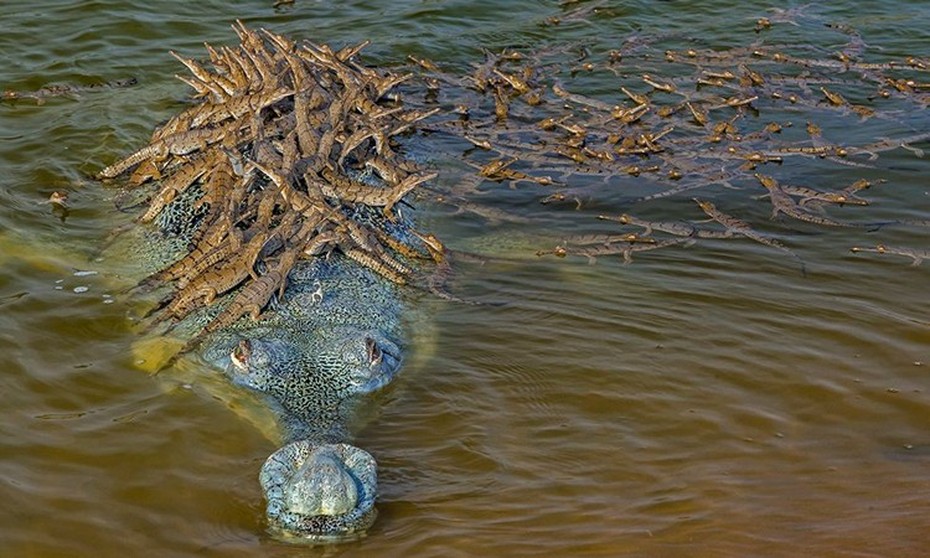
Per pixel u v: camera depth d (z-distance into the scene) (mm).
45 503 10039
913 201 16109
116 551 9516
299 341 12008
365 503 9852
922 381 11953
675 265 14453
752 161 17438
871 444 10977
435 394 11664
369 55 20719
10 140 17047
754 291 13789
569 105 19469
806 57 21375
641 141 17812
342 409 11156
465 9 23000
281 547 9555
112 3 21859
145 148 16125
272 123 16047
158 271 13836
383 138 16047
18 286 13523
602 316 13227
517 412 11445
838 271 14250
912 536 9633
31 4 21734
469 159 17547
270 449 10789
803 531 9734
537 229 15477
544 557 9430
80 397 11570
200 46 20625
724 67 20875
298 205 13977
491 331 12859
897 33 22344
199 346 12195
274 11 22297
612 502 10156
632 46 21812
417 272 13977
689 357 12398
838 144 17984
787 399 11688
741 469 10602
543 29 22516
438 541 9609
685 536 9680
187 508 10031
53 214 15203
